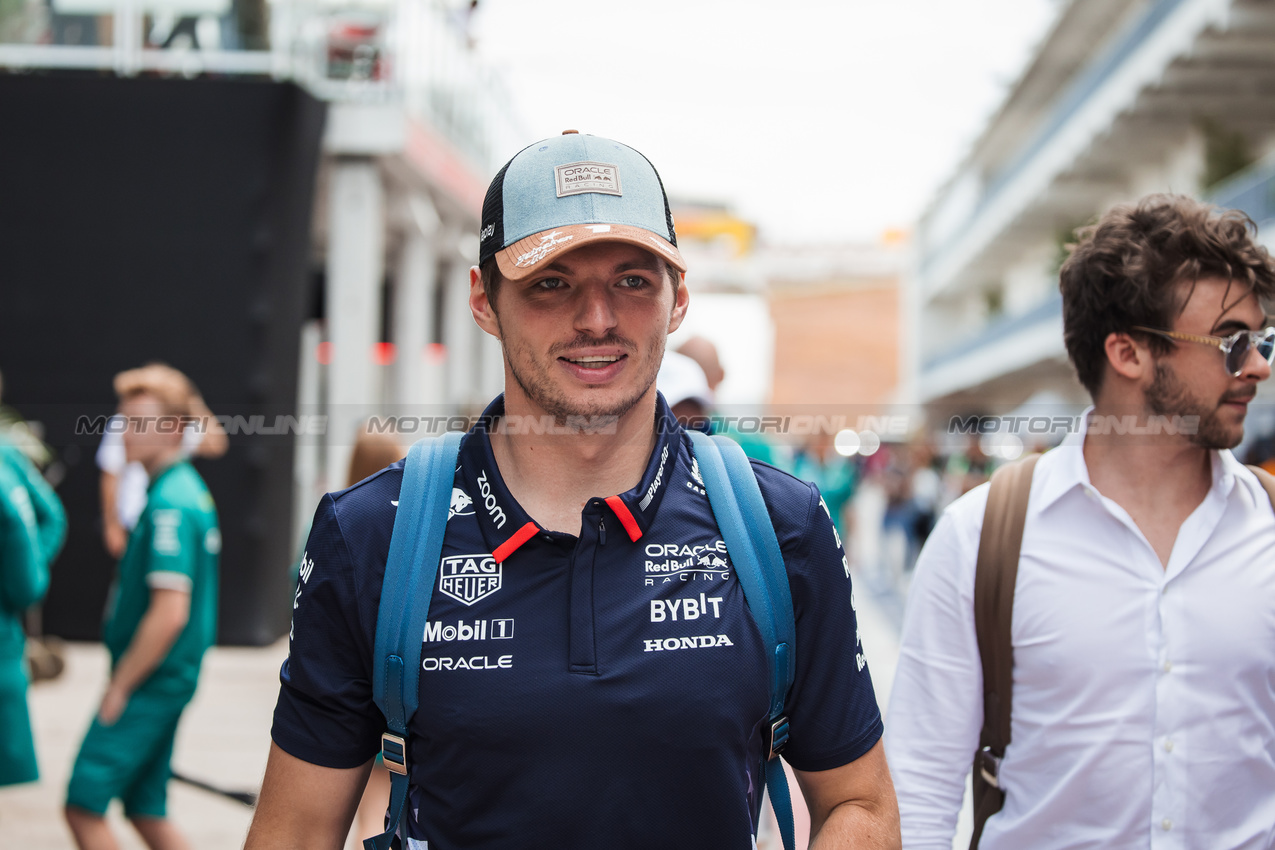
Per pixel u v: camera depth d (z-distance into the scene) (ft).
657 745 3.95
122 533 21.25
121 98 25.03
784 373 136.26
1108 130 59.16
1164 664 5.53
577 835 3.91
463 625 4.07
